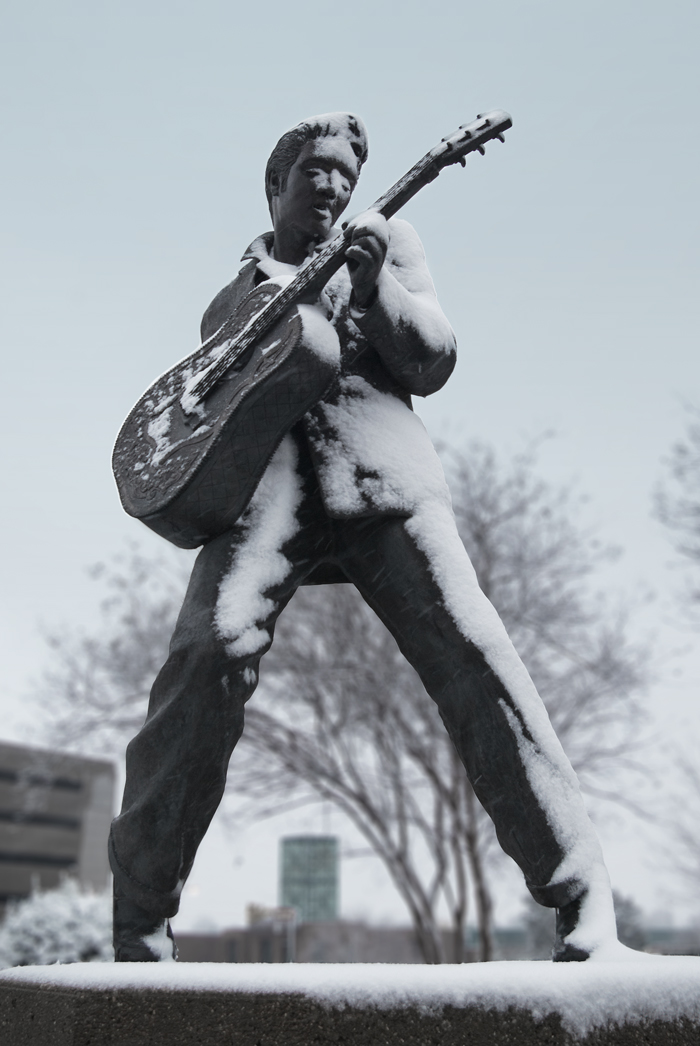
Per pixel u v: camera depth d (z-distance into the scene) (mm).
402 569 2547
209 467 2461
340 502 2564
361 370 2729
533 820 2275
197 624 2438
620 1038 1694
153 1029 1770
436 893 16109
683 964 1838
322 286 2582
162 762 2381
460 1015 1695
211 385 2602
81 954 20078
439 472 2672
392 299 2588
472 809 14656
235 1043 1731
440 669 2461
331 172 2939
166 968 1880
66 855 56812
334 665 15109
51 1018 1886
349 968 1834
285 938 45156
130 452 2727
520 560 16000
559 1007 1682
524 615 15898
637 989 1739
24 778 18031
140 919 2400
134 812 2371
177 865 2369
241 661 2406
